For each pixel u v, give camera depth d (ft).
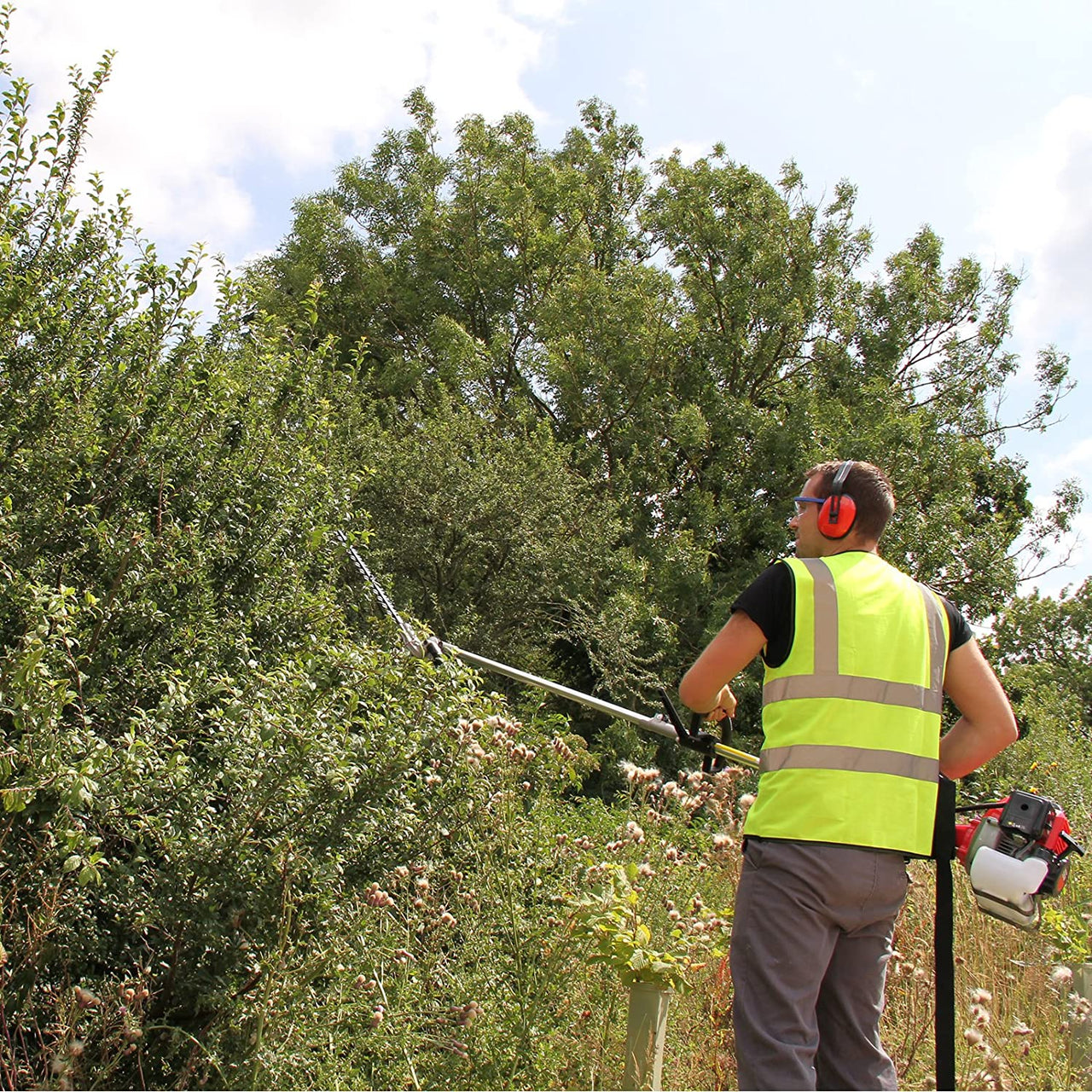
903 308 66.33
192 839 11.26
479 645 41.86
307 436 17.66
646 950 11.87
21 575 13.37
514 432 53.11
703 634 53.62
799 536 10.59
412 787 12.71
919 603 9.88
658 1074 11.54
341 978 12.03
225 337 17.58
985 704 9.99
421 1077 12.00
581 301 60.03
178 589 14.98
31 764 10.26
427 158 71.56
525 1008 12.76
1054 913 16.46
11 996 10.71
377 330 65.87
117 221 16.67
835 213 67.67
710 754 11.79
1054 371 74.54
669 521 57.88
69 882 11.05
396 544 41.73
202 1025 11.48
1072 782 29.73
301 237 66.54
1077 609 60.49
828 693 9.38
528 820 15.80
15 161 15.96
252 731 11.51
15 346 15.23
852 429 58.49
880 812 9.19
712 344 62.59
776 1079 8.79
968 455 61.72
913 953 14.93
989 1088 11.39
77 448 15.12
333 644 15.39
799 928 9.06
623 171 78.54
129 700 13.84
